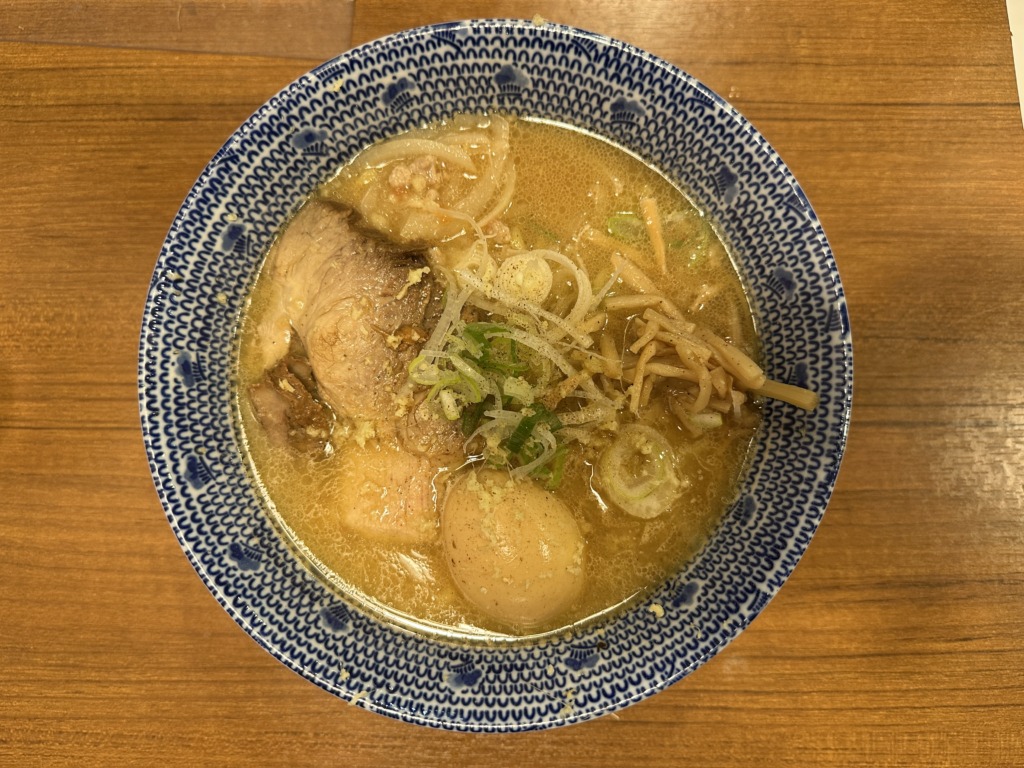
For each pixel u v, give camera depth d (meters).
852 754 0.26
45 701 0.26
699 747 0.26
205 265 0.25
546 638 0.25
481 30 0.24
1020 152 0.27
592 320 0.26
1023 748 0.26
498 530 0.24
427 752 0.26
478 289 0.26
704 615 0.23
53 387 0.27
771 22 0.28
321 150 0.25
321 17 0.28
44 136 0.27
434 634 0.25
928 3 0.28
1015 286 0.27
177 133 0.28
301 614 0.24
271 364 0.26
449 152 0.26
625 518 0.26
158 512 0.27
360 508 0.26
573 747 0.26
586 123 0.25
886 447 0.27
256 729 0.26
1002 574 0.26
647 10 0.28
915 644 0.26
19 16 0.28
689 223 0.26
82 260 0.27
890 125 0.27
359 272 0.25
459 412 0.25
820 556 0.26
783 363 0.25
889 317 0.27
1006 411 0.27
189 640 0.26
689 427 0.26
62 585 0.26
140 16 0.28
